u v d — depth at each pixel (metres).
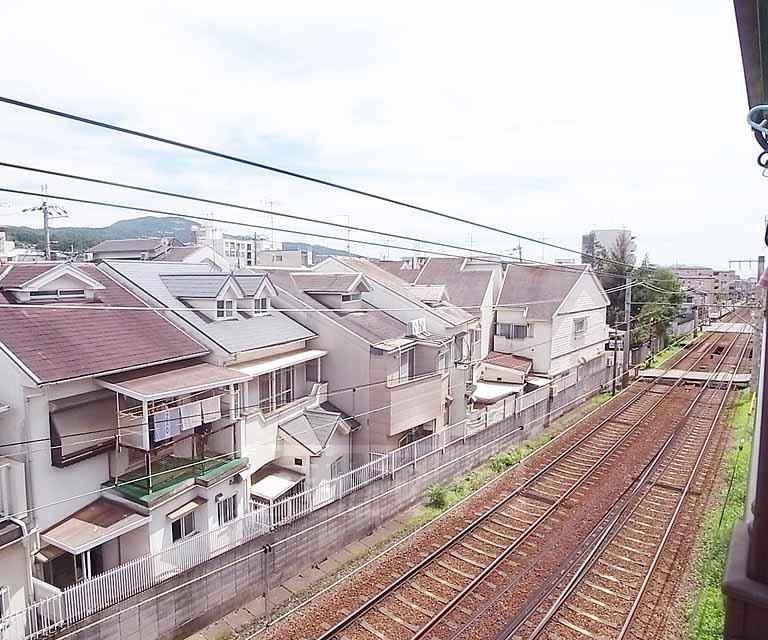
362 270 20.83
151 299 12.58
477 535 11.65
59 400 9.30
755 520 1.37
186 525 10.70
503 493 13.77
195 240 31.28
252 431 12.33
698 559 10.36
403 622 8.83
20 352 9.05
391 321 17.69
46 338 9.74
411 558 10.78
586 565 10.20
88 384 9.72
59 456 9.12
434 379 16.34
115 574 8.42
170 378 10.51
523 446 18.08
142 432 9.79
